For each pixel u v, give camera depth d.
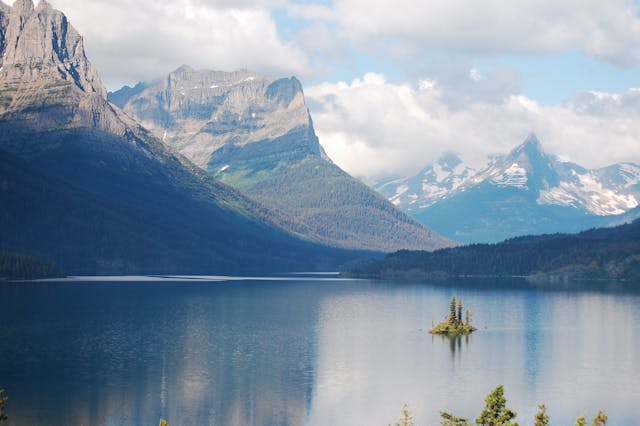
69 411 190.88
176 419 187.00
